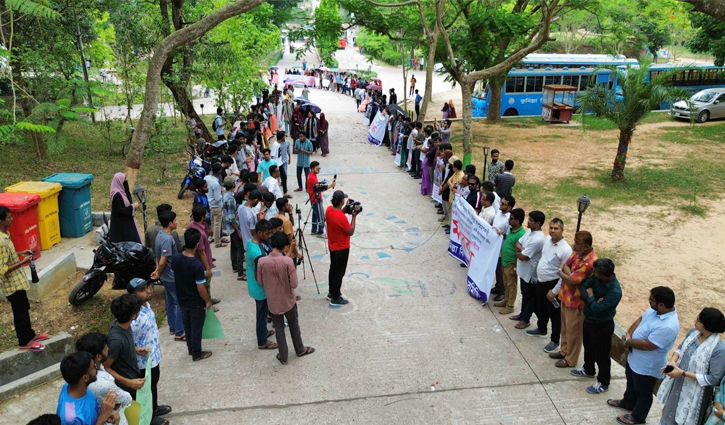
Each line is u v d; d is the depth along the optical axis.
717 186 16.58
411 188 15.42
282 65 64.06
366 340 7.59
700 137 24.03
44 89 14.27
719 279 10.41
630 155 20.73
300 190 15.09
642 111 15.78
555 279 7.11
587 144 22.77
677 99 15.70
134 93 17.62
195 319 6.85
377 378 6.73
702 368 4.99
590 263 6.41
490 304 8.69
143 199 9.41
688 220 13.60
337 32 21.47
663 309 5.43
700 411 5.13
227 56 19.23
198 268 6.62
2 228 6.63
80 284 8.10
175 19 17.31
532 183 16.77
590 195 15.50
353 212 8.29
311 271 9.87
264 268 6.68
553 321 7.23
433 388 6.54
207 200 10.68
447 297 8.90
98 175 14.91
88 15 19.78
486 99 29.95
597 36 42.12
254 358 7.16
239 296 8.91
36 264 9.46
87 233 11.03
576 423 5.95
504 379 6.73
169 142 17.95
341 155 19.86
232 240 9.46
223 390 6.47
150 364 5.30
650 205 14.74
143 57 17.95
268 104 23.84
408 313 8.36
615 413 6.11
